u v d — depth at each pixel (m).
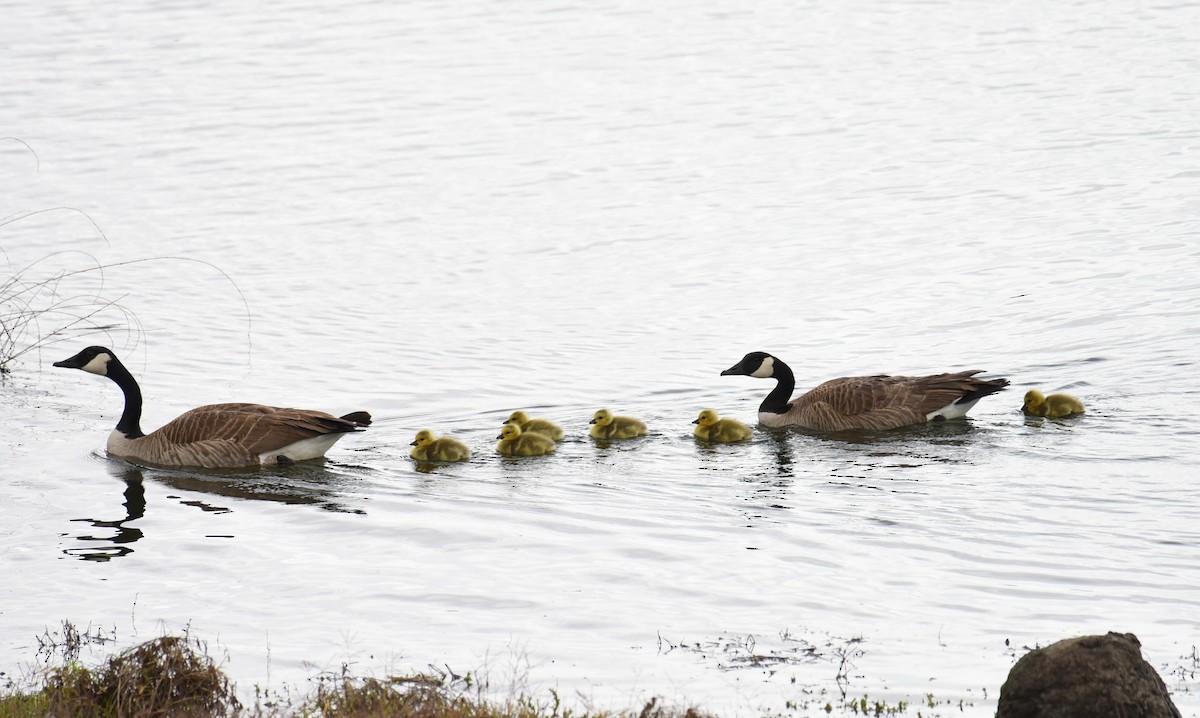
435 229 31.58
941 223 30.66
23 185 35.38
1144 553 13.36
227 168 37.25
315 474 16.73
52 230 31.28
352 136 40.94
